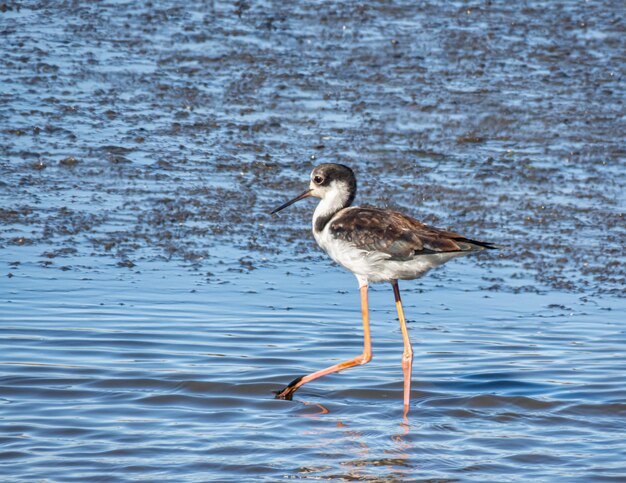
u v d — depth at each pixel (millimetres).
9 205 15320
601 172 17375
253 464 9375
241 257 14328
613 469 9414
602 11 24734
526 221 15625
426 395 10914
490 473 9328
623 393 10922
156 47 21312
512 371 11445
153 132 17984
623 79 21125
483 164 17469
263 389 10938
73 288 13148
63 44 21078
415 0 24797
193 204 15789
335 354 11820
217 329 12289
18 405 10391
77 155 17000
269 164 17125
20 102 18531
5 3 22891
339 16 23500
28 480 8953
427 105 19500
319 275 13961
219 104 19172
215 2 23969
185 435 9906
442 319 12820
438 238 10305
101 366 11258
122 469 9195
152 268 13828
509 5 24844
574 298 13445
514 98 19984
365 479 9172
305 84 20141
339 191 11289
